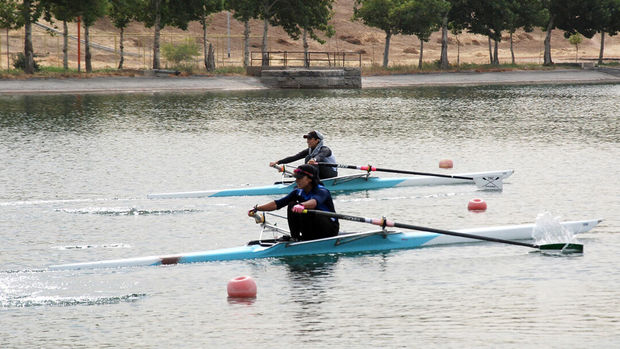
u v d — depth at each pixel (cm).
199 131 9500
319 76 19375
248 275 3419
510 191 5503
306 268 3528
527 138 8719
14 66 19488
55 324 2803
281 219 4706
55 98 15025
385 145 8181
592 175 6097
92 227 4409
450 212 4831
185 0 19900
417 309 2912
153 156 7300
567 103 14488
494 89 19500
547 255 3719
